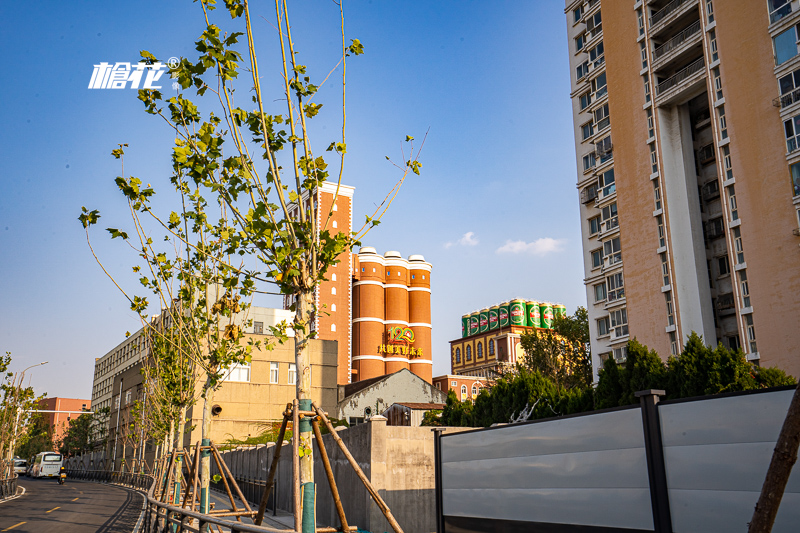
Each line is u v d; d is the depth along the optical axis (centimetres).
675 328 3303
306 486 606
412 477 1616
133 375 7756
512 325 10425
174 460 1688
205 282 1327
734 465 663
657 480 745
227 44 677
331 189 7594
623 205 3744
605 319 4000
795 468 610
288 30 722
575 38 4603
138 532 1727
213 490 3653
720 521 671
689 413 721
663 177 3491
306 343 673
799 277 2619
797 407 340
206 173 711
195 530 783
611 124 3891
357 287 9150
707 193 3438
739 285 2892
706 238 3397
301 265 685
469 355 11169
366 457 1606
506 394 2853
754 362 2753
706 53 3186
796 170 2684
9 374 4744
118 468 7862
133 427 6450
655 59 3609
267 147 691
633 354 2377
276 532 529
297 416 640
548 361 4934
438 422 3403
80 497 3378
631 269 3638
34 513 2328
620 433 813
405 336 9188
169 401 2112
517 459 999
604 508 823
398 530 625
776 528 621
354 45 755
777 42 2827
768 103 2834
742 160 2930
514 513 991
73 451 10250
